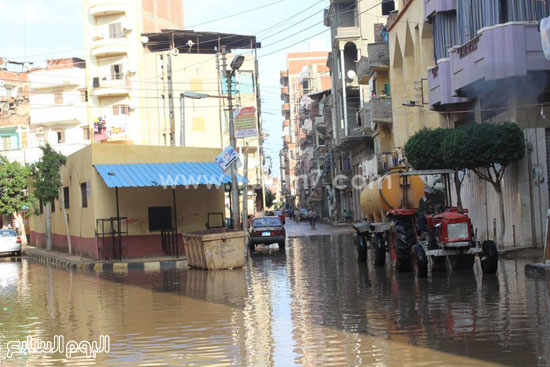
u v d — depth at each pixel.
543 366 8.00
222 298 15.52
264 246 38.06
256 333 10.91
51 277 23.70
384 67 43.97
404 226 18.84
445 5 26.31
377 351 9.14
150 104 69.06
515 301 12.62
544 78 21.22
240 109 30.23
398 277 17.77
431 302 13.09
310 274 20.16
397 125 39.06
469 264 18.52
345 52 61.16
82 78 69.38
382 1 56.91
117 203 27.86
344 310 12.78
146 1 70.94
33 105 69.81
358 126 58.97
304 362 8.75
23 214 55.28
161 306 14.63
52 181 35.22
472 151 20.72
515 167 21.94
